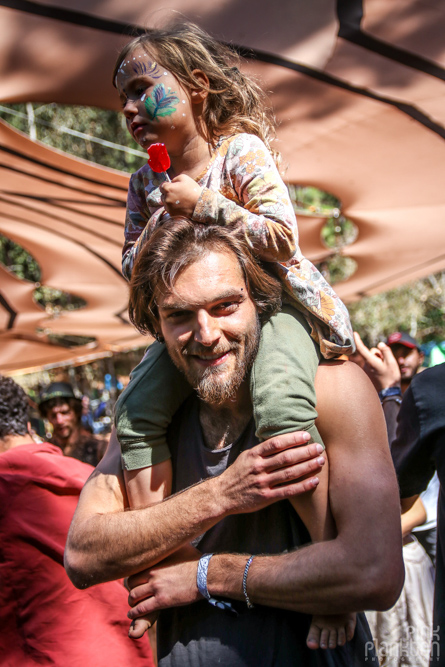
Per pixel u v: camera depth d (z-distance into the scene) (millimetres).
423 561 3326
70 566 1927
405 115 4113
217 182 1935
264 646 1764
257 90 2166
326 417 1756
